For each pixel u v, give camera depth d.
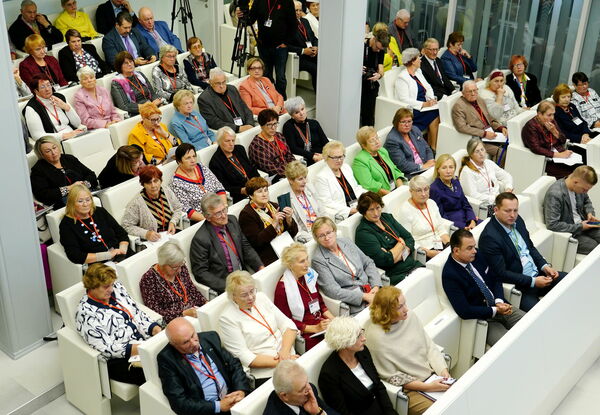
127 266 4.62
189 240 5.05
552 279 5.32
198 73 8.63
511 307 4.94
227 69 10.66
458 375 4.91
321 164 6.29
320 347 3.95
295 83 9.36
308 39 9.71
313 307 4.68
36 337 5.09
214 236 5.09
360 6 7.14
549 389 4.35
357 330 3.85
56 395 4.72
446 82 8.88
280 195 5.75
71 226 5.13
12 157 4.57
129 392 4.24
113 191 5.52
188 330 3.82
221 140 6.31
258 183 5.43
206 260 5.03
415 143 7.20
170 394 3.82
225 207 5.09
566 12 9.21
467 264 4.79
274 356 4.25
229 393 4.04
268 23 8.73
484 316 4.70
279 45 8.86
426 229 5.69
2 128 4.48
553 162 7.29
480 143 6.46
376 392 3.98
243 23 9.40
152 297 4.64
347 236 5.35
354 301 4.87
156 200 5.62
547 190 5.98
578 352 4.69
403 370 4.13
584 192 5.88
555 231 5.85
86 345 4.28
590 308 4.77
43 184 5.69
